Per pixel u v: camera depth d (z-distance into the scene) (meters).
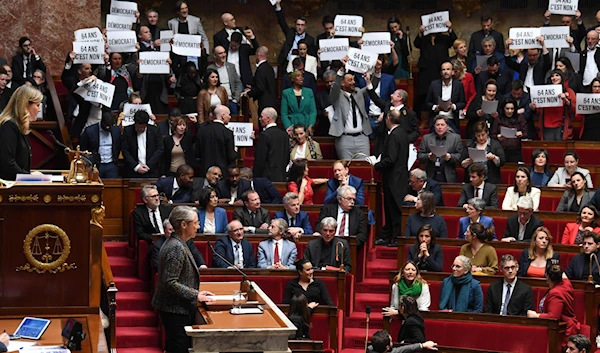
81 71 45.00
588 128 44.72
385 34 46.62
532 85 44.62
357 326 34.81
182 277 22.64
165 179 38.91
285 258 34.44
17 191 19.05
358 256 36.91
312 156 43.12
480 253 34.41
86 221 19.50
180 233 22.83
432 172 41.25
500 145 41.03
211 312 20.55
